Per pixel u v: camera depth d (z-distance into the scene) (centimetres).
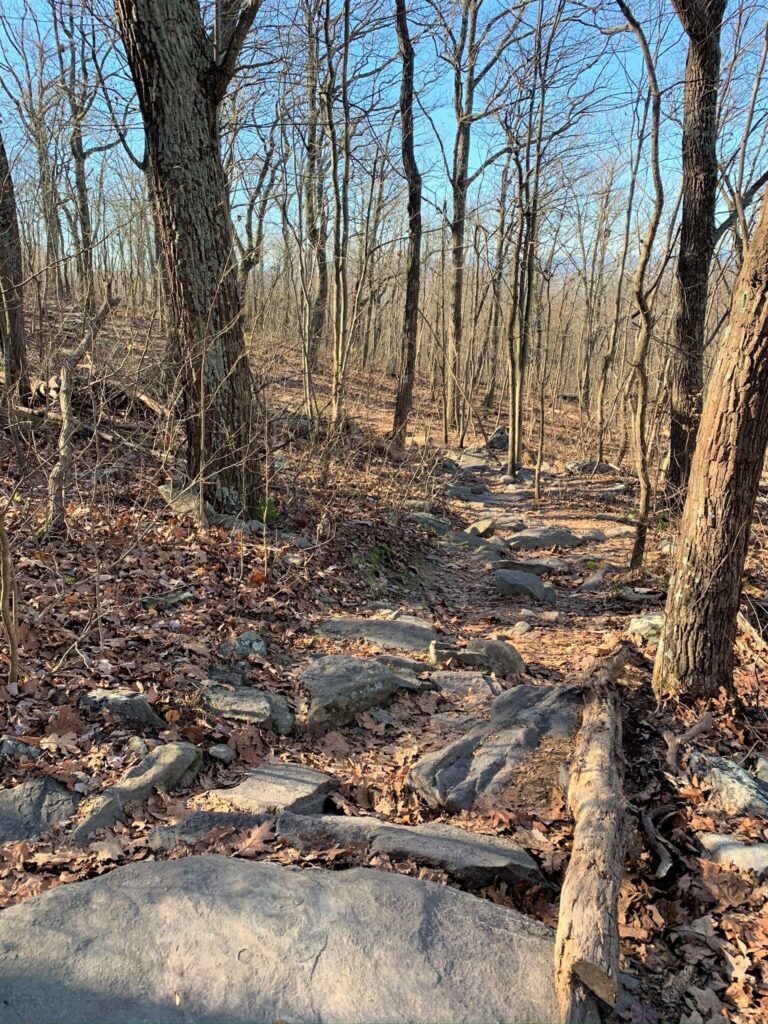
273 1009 226
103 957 240
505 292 3067
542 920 294
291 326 2031
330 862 306
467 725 452
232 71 631
